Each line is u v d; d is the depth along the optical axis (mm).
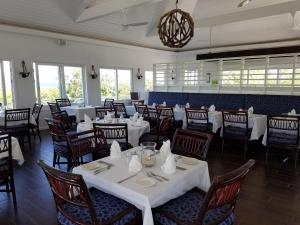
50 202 2480
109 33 7059
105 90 8055
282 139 3463
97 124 2914
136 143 3373
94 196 1697
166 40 2135
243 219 2131
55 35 6289
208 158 3834
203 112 4355
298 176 3076
